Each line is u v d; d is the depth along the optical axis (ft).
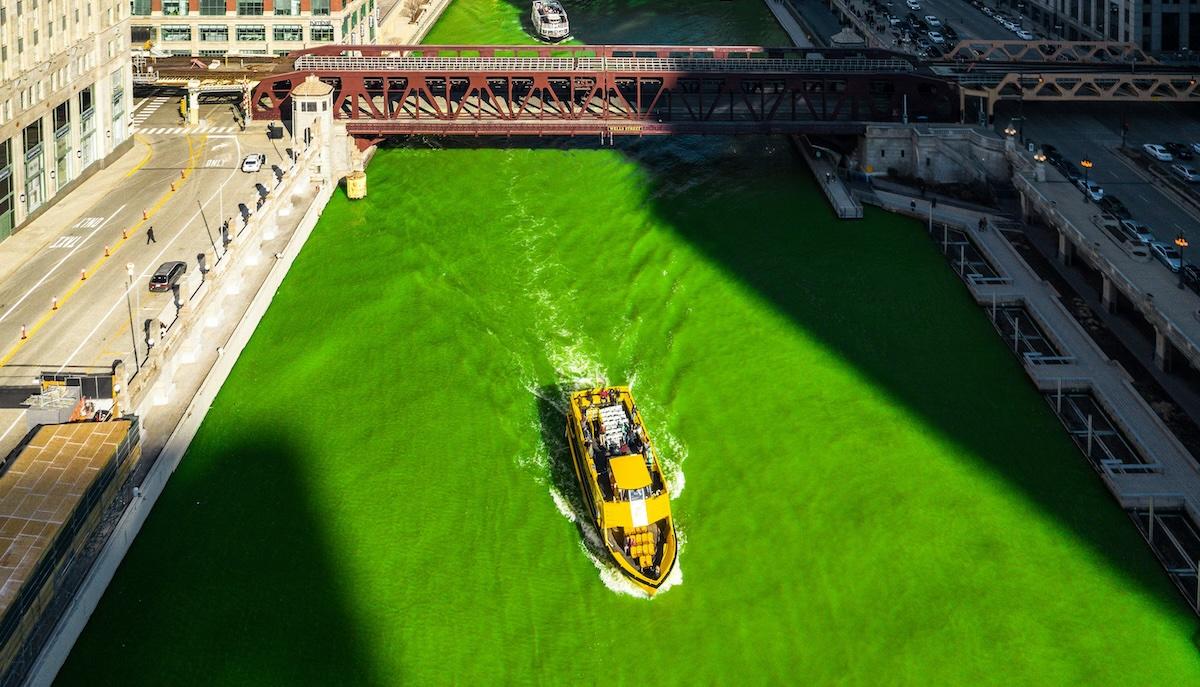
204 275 322.96
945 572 235.40
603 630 221.87
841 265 366.22
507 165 454.40
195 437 272.92
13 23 344.49
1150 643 218.38
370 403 289.74
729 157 466.29
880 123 442.50
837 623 223.51
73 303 307.99
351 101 451.53
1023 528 247.50
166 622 219.00
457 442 275.39
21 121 351.67
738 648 217.56
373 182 440.45
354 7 563.48
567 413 283.18
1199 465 259.19
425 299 341.21
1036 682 209.87
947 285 354.95
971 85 468.34
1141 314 331.16
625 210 411.13
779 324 328.29
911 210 405.59
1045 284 347.56
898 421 282.97
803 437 277.23
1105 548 241.76
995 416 287.28
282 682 207.31
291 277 358.02
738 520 250.37
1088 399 294.87
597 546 242.99
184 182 400.47
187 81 467.93
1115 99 451.94
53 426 235.20
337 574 233.14
